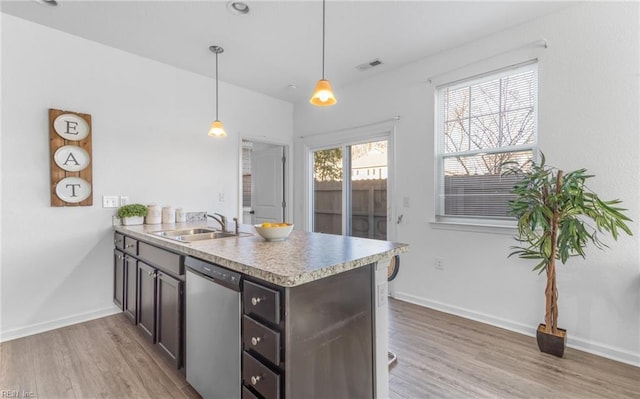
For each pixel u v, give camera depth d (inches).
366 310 62.1
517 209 86.7
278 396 46.4
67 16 93.8
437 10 90.7
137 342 92.4
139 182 120.2
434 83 120.1
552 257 83.1
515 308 100.7
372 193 146.1
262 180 194.5
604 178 84.5
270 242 74.9
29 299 97.5
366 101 144.0
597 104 85.3
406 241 129.5
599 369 78.4
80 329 101.2
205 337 62.6
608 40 83.4
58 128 100.9
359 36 105.4
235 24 97.9
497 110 107.2
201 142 139.1
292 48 113.9
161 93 126.2
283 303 46.1
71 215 104.9
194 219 134.9
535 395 68.6
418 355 85.5
